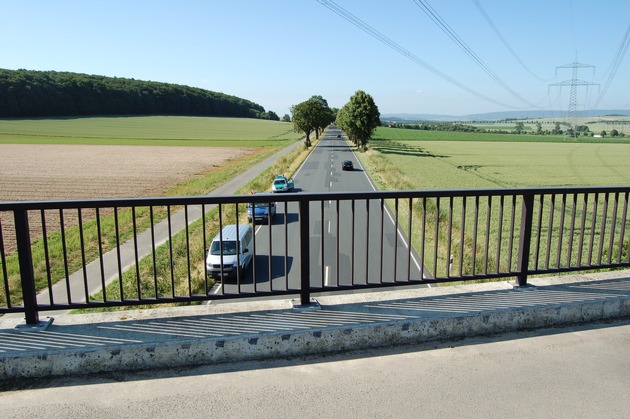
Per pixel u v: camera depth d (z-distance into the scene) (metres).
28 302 3.94
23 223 3.83
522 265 4.92
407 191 4.48
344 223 24.67
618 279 5.26
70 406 3.19
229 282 15.67
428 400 3.21
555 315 4.47
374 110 91.38
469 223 23.77
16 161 67.00
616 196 5.10
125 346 3.67
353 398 3.24
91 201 3.94
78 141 105.00
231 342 3.79
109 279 16.64
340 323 4.04
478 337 4.23
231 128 174.88
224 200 4.10
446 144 122.62
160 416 3.05
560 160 75.38
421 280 4.69
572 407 3.14
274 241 21.48
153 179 49.06
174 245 20.19
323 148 98.69
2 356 3.55
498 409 3.11
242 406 3.16
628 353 3.90
